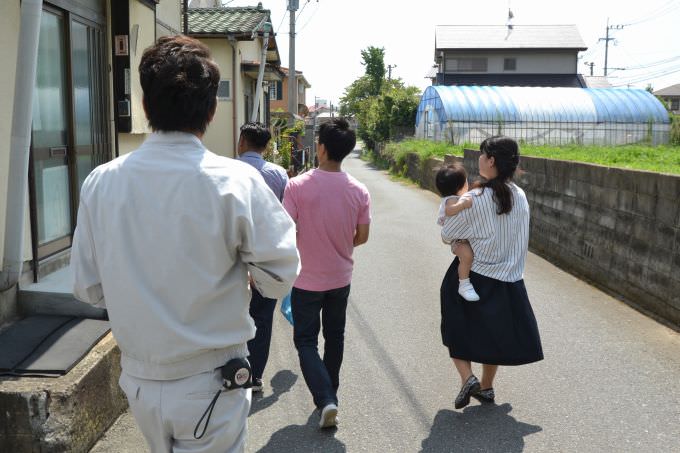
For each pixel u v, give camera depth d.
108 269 1.98
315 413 4.09
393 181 24.62
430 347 5.28
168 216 1.93
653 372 4.67
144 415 2.02
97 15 6.12
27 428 3.16
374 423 3.94
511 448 3.61
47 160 5.08
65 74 5.42
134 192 1.96
